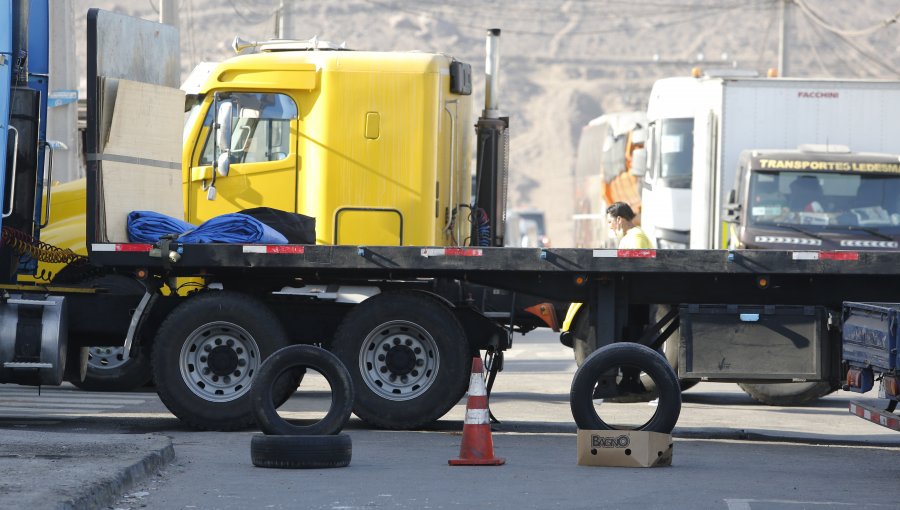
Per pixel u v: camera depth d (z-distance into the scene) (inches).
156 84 1277.1
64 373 1249.4
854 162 1956.2
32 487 787.4
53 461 893.8
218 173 1392.7
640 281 1198.9
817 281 1184.8
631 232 1434.5
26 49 1227.2
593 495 859.4
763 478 945.5
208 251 1185.4
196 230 1202.0
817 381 1167.0
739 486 905.5
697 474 959.6
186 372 1192.2
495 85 1509.6
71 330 1222.3
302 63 1387.8
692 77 2719.0
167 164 1283.2
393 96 1381.6
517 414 1395.2
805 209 1941.4
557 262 1166.3
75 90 2208.4
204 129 1403.8
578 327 1357.0
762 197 1952.5
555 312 1413.6
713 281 1195.3
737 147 2150.6
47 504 738.2
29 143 1211.2
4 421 1261.1
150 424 1248.8
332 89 1380.4
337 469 964.0
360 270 1211.2
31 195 1215.6
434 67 1387.8
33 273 1267.2
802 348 1166.3
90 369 1531.7
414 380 1202.6
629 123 3725.4
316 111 1384.1
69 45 2203.5
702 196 2206.0
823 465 1026.1
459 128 1454.2
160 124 1272.1
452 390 1189.1
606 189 3892.7
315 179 1381.6
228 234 1203.2
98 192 1192.2
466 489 877.2
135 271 1208.2
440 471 957.8
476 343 1226.0
